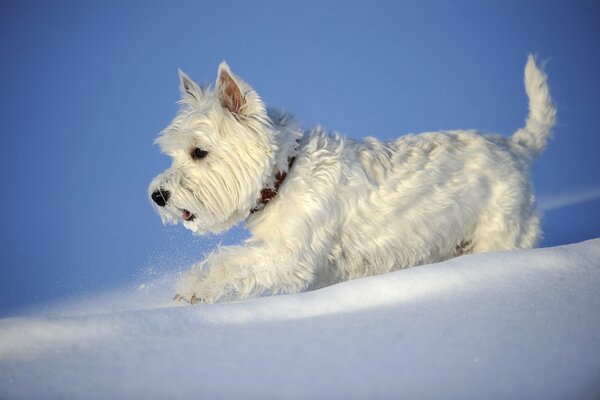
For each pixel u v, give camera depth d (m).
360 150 4.34
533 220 4.71
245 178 4.08
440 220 4.39
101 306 4.57
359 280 3.27
